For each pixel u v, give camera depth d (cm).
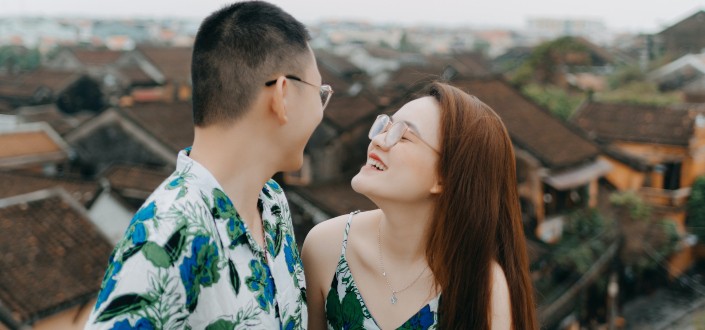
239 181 136
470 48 11094
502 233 159
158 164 1670
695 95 2483
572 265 1284
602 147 1758
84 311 777
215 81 132
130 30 10681
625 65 3672
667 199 1798
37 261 791
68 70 3625
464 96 155
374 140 153
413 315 158
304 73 138
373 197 154
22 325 694
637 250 1565
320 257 172
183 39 10081
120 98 3225
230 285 126
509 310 157
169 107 1833
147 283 115
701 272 1800
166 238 117
